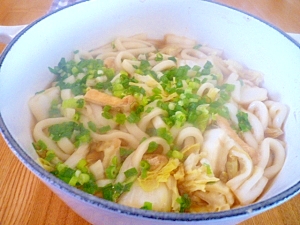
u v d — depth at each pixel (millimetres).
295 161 158
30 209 173
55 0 310
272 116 203
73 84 199
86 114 184
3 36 188
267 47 215
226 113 190
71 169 155
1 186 181
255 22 216
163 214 105
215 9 227
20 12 295
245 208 111
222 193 157
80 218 172
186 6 231
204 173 158
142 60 229
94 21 221
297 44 196
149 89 198
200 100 190
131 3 226
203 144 175
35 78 187
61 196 128
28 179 186
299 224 177
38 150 163
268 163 180
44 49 193
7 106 149
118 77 204
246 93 214
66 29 207
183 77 208
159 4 231
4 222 167
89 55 226
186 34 247
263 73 223
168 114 186
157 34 248
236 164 171
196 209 155
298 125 183
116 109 187
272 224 177
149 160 163
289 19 310
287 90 204
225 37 237
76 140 174
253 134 194
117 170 163
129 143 178
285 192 119
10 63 160
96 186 151
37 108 177
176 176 157
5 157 196
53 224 169
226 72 230
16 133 144
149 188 151
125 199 149
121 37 240
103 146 170
